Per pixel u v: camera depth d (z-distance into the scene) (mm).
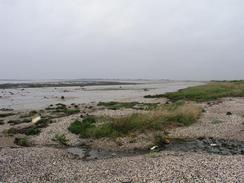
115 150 21719
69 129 26359
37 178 15414
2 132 27906
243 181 13875
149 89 110062
